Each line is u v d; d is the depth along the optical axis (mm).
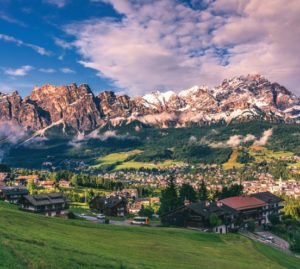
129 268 57938
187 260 76312
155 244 88250
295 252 128375
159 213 196125
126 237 92438
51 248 58812
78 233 85375
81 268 52594
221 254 90562
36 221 87625
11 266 45562
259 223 178500
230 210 162250
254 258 92688
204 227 147375
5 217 82750
